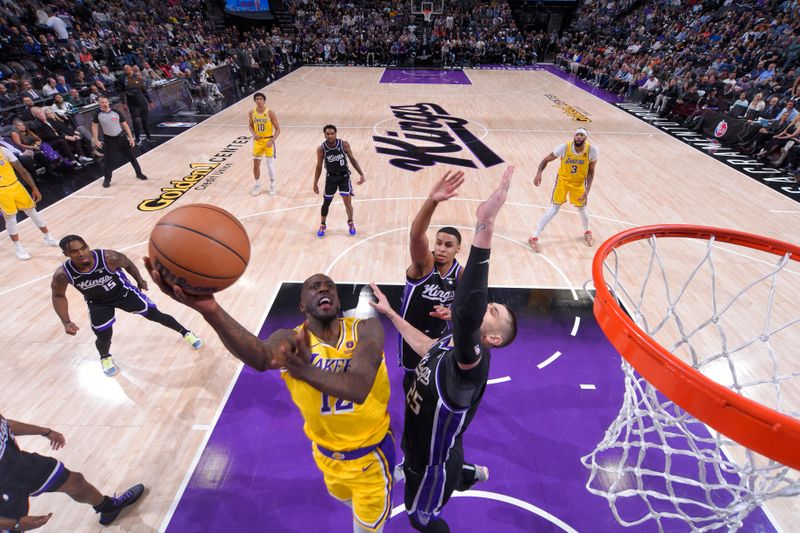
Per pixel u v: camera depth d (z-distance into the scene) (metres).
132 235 6.71
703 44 17.52
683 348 4.66
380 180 8.86
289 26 25.36
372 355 1.93
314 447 2.33
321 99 15.75
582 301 5.38
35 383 4.18
